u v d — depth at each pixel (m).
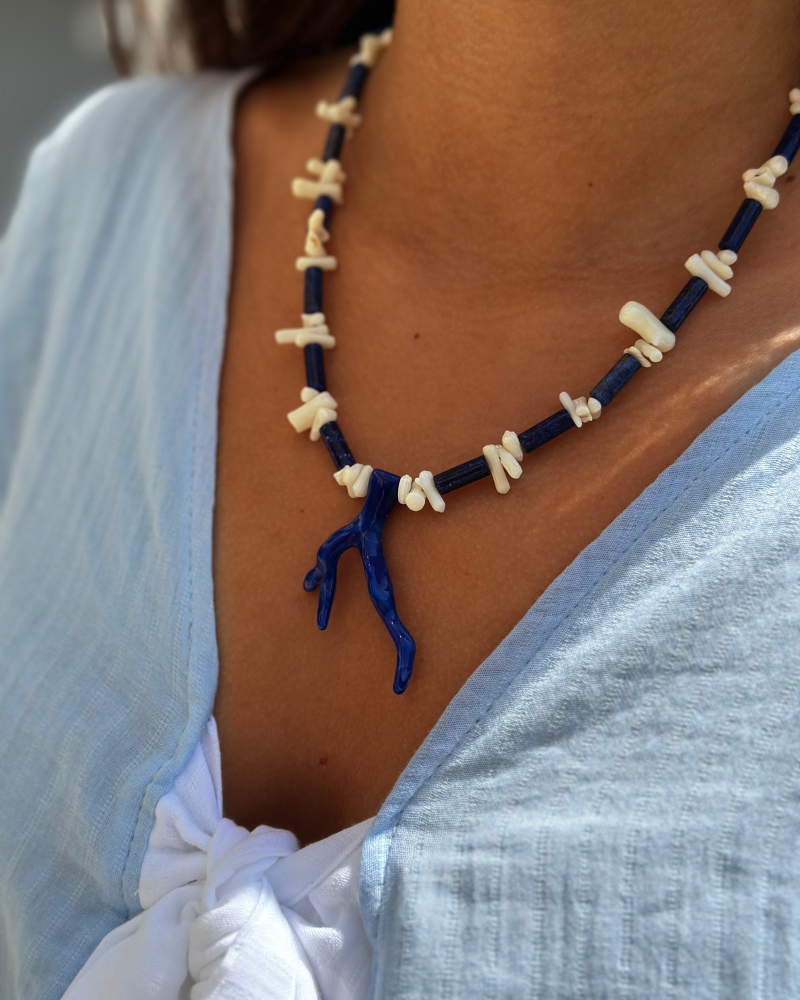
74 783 0.28
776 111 0.29
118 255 0.35
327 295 0.32
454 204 0.30
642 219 0.29
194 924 0.25
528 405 0.28
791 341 0.26
